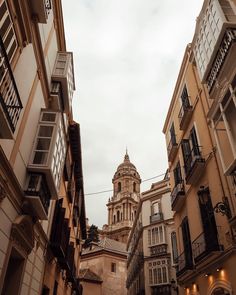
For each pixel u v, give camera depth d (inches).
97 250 1635.1
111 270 1581.0
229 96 355.3
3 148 277.9
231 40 358.9
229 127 355.3
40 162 364.8
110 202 2908.5
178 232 611.2
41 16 354.6
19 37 307.9
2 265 288.0
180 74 651.5
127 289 1519.4
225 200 386.3
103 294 1470.2
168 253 1019.3
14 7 287.7
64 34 550.3
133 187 2994.6
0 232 278.5
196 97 542.0
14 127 269.0
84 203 1006.4
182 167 601.0
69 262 633.0
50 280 518.9
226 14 406.0
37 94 398.9
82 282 1428.4
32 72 368.2
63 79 486.9
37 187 345.1
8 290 338.6
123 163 3216.0
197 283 468.4
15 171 317.4
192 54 566.3
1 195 272.1
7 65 246.1
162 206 1138.7
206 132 475.2
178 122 654.5
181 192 566.9
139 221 1256.8
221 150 394.3
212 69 415.8
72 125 658.8
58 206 525.7
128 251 1601.9
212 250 378.6
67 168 637.9
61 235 500.1
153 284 999.0
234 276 345.7
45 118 410.0
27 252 362.0
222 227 387.9
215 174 428.8
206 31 446.0
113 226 2699.3
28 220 333.7
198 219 483.8
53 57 500.1
